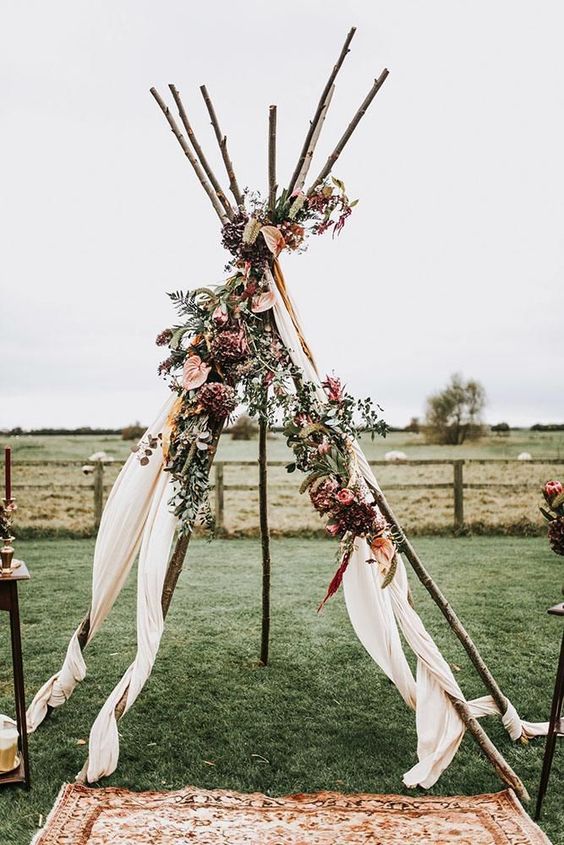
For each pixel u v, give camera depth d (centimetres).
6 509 327
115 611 660
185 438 365
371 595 382
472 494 1391
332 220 407
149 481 379
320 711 428
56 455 1628
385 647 381
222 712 424
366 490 373
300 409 371
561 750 378
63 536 1105
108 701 346
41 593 723
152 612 358
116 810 305
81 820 296
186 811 305
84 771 335
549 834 296
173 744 380
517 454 1683
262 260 392
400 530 373
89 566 866
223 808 308
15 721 374
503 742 388
